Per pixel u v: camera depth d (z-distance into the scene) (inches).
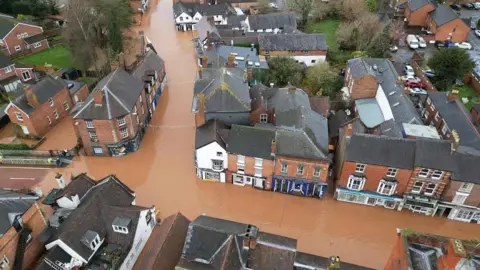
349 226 1689.2
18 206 1290.6
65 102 2377.0
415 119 1961.1
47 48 3184.1
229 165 1827.0
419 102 2485.2
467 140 1895.9
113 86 2006.6
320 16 3666.3
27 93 2091.5
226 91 1988.2
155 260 1249.4
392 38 3179.1
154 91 2481.5
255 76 2640.3
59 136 2223.2
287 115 1934.1
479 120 2228.1
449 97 2166.6
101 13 2765.7
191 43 3403.1
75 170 1973.4
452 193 1638.8
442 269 935.7
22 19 3235.7
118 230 1424.7
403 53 3171.8
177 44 3380.9
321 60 2839.6
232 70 2267.5
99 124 1925.4
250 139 1772.9
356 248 1594.5
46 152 2026.3
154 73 2442.2
